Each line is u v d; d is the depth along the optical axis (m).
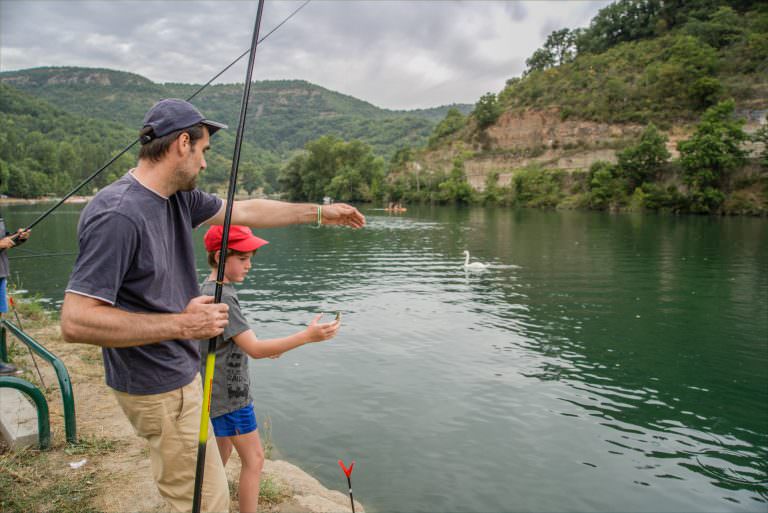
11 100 159.00
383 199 83.19
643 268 18.88
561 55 113.38
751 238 28.31
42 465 3.84
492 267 19.36
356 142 93.56
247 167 147.75
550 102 84.56
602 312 12.44
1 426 4.31
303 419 6.68
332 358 9.01
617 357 9.28
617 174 56.56
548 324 11.35
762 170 47.00
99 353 6.93
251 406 3.06
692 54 70.38
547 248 25.08
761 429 6.61
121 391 2.24
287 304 13.22
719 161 46.69
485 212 56.69
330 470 5.50
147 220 2.05
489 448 6.02
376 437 6.24
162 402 2.25
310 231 36.03
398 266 19.88
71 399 4.14
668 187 50.34
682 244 26.03
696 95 67.50
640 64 85.88
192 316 2.04
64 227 35.53
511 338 10.30
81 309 1.88
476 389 7.71
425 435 6.30
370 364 8.72
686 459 5.89
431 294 14.48
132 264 2.04
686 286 15.60
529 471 5.57
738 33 77.75
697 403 7.38
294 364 8.69
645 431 6.52
